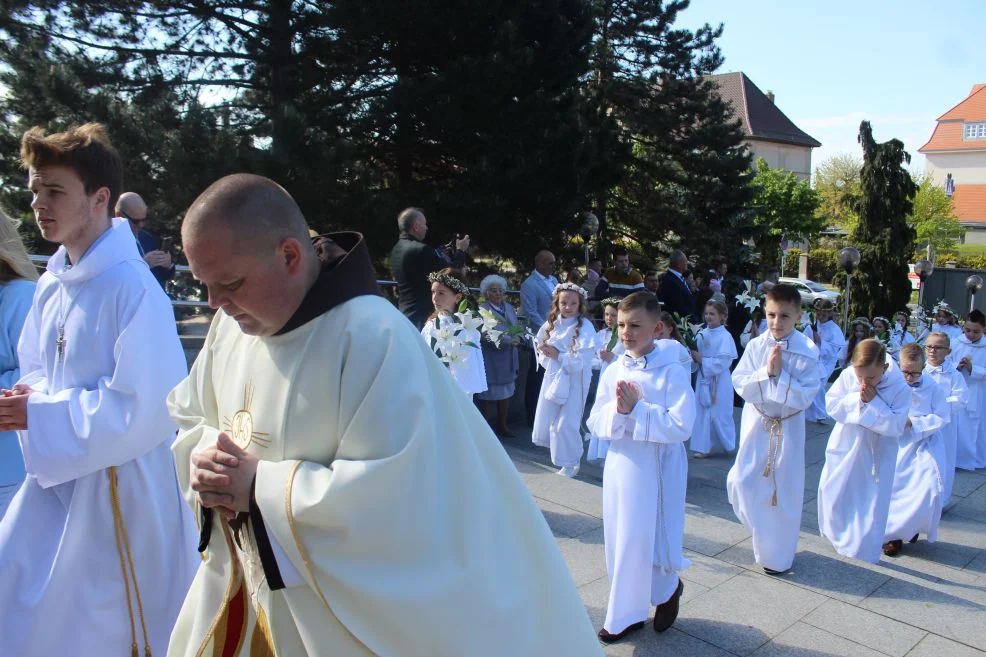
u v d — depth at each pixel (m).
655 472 3.87
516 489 1.86
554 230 14.08
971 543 6.19
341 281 1.72
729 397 8.59
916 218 49.44
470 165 13.22
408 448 1.58
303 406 1.67
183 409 2.07
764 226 23.27
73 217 2.61
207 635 1.88
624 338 4.07
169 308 2.69
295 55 13.20
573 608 1.87
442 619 1.63
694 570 4.84
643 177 22.59
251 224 1.58
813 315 11.62
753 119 54.28
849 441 5.47
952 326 11.78
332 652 1.65
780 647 3.86
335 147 11.34
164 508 2.72
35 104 11.48
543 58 13.52
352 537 1.56
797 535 4.83
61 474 2.46
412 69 13.55
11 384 3.11
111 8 12.40
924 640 3.99
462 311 5.51
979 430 9.07
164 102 11.74
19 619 2.58
